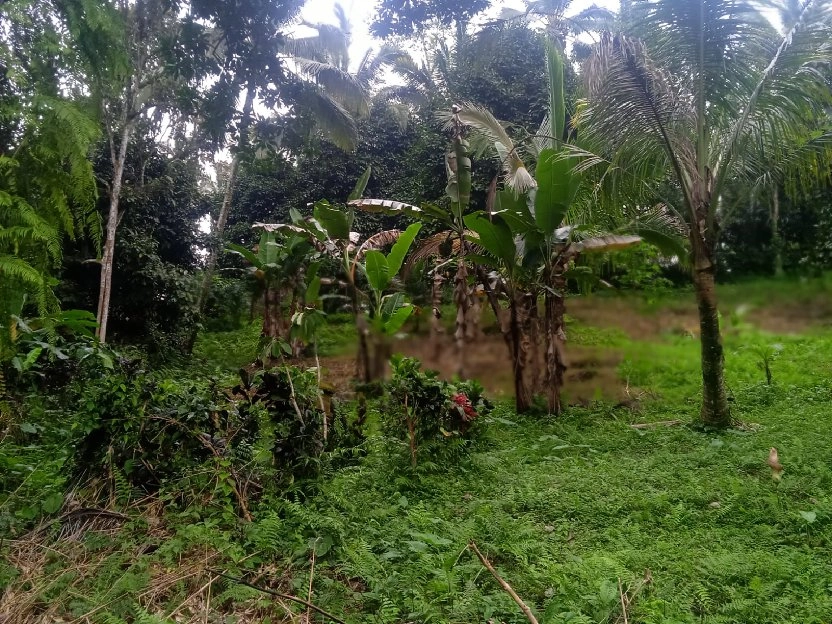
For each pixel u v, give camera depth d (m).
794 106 5.27
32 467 3.90
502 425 6.24
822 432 5.20
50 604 2.56
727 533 3.46
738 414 6.16
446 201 13.08
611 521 3.68
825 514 3.52
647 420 6.21
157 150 10.86
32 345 4.62
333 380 8.54
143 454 3.58
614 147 5.54
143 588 2.66
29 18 4.41
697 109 5.51
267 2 8.09
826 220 12.62
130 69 5.77
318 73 11.01
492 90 13.46
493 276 7.02
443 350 8.37
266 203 16.12
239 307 14.14
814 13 5.05
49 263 5.09
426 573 2.89
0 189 4.60
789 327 10.33
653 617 2.49
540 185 5.97
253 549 3.08
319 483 3.80
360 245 9.43
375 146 15.83
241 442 3.87
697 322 10.30
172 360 10.02
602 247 6.49
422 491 4.19
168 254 11.46
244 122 8.67
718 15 5.09
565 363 6.67
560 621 2.40
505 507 3.88
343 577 2.92
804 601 2.66
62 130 4.62
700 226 5.66
